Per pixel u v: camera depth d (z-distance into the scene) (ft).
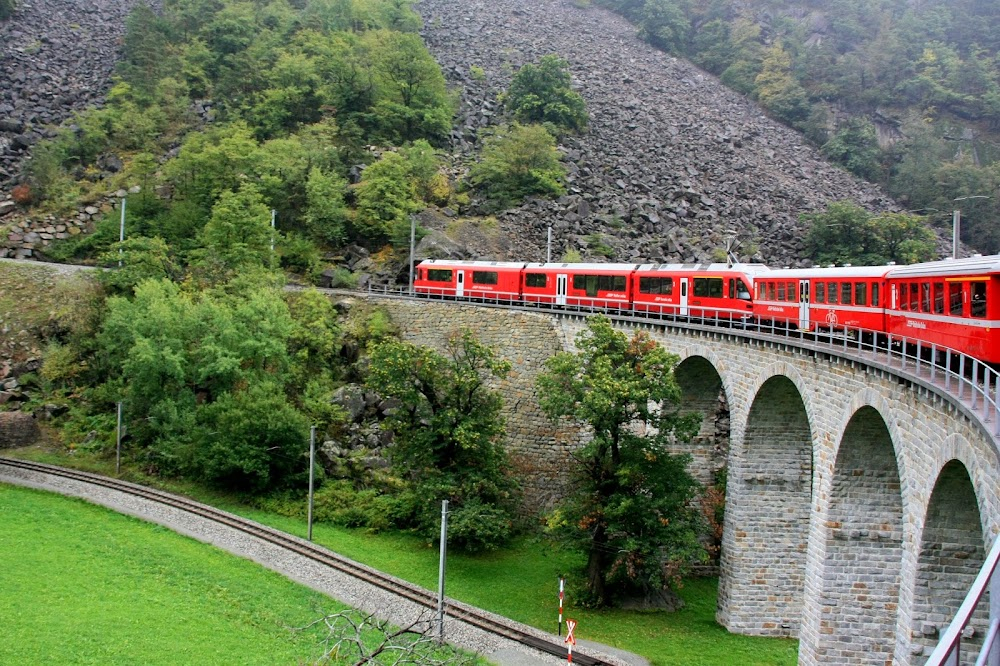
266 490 175.52
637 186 324.19
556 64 375.04
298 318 212.64
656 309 186.29
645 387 140.46
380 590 134.51
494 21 533.55
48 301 220.64
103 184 293.02
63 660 103.19
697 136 400.67
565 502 153.99
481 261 229.66
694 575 163.12
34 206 281.95
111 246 238.07
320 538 158.40
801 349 120.16
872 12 517.96
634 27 572.51
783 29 520.42
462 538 159.12
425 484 159.22
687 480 143.23
